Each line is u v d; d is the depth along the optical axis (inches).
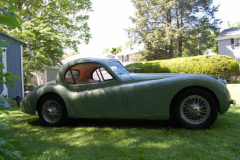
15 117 183.6
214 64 535.8
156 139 109.8
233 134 113.7
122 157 88.8
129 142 106.9
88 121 160.7
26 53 393.1
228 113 169.3
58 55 446.9
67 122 152.6
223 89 118.8
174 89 122.1
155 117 126.0
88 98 137.9
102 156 90.7
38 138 120.0
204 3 888.9
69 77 148.9
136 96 127.6
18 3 465.1
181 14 935.7
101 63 140.6
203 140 105.4
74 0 593.9
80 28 631.8
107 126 142.2
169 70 638.5
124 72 149.3
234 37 833.5
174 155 88.2
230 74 530.0
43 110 152.3
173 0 904.3
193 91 121.5
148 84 127.0
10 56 287.7
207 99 119.6
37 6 500.1
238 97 253.8
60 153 95.4
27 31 363.9
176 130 123.6
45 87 152.4
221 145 98.4
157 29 947.3
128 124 144.8
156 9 937.5
